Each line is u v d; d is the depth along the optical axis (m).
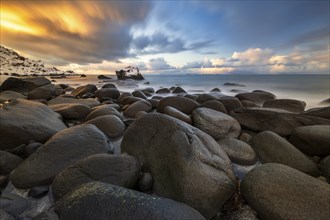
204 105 7.50
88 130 4.23
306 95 14.70
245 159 4.20
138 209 2.07
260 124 5.78
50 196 3.14
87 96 11.28
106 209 2.10
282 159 4.13
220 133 5.11
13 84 13.02
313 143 4.48
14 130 4.31
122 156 3.35
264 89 18.23
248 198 3.02
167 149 3.41
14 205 2.81
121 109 8.25
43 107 5.84
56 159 3.59
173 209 2.14
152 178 3.36
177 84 24.00
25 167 3.44
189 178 2.96
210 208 2.88
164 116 4.00
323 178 3.83
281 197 2.77
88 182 2.71
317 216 2.53
